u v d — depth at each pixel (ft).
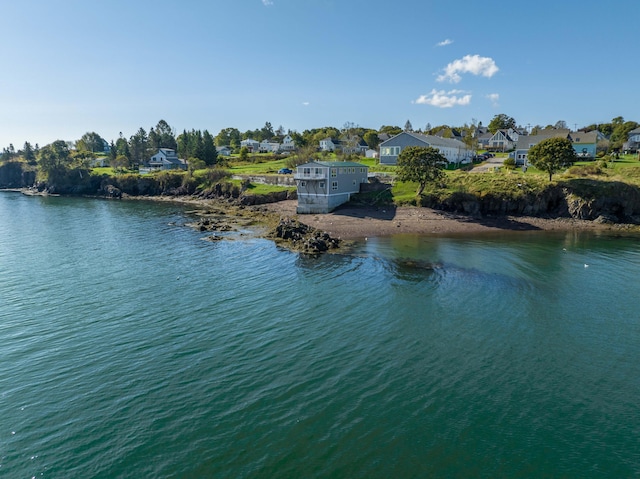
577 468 55.21
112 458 56.24
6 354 83.71
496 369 78.79
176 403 67.67
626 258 154.71
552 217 228.22
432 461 55.93
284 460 55.88
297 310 106.22
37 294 118.01
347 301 112.57
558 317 102.06
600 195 222.48
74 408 66.59
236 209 281.74
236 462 55.47
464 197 232.73
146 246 178.19
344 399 68.90
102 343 88.22
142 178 412.57
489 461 56.08
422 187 246.06
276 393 70.38
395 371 77.71
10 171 550.77
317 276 134.41
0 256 161.27
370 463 55.42
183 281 129.70
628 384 74.28
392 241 185.78
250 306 108.99
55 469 54.49
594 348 87.04
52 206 329.31
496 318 101.45
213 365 79.36
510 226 216.74
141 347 86.43
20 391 71.20
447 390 71.77
